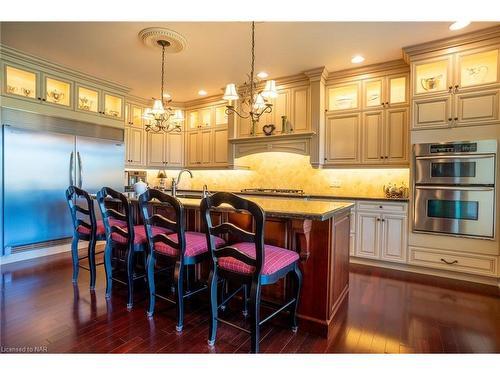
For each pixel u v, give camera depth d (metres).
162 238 2.04
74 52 3.45
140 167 5.47
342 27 2.84
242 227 2.24
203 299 2.48
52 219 3.81
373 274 3.20
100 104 4.39
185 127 5.83
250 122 4.75
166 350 1.74
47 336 1.88
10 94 3.42
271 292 2.18
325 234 1.95
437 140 3.16
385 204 3.44
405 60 3.53
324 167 4.20
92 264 2.66
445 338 1.89
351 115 4.00
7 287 2.69
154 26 2.84
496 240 2.88
